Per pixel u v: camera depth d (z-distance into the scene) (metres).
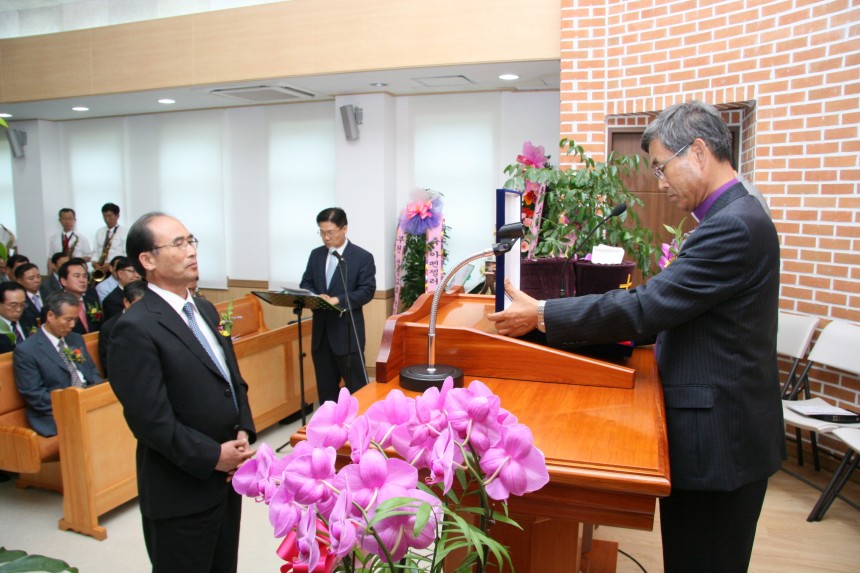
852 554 2.81
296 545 0.83
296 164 6.90
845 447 3.60
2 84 6.28
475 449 0.86
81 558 2.93
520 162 3.21
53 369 3.49
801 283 3.71
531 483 0.83
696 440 1.42
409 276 6.15
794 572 2.66
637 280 4.07
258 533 3.15
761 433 1.43
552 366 1.51
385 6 4.90
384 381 1.51
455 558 1.73
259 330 5.24
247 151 7.09
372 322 6.34
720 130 1.50
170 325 1.87
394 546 0.75
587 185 2.97
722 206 1.47
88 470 3.11
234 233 7.27
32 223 8.08
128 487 3.34
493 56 4.70
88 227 8.08
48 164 7.98
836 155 3.48
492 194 6.26
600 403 1.36
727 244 1.38
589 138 4.49
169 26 5.54
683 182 1.53
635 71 4.30
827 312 3.58
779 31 3.66
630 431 1.19
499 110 6.17
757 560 2.76
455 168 6.34
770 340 1.46
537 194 2.95
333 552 0.70
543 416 1.28
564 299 1.52
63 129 8.05
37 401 3.43
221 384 1.96
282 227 7.04
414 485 0.77
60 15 6.55
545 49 4.59
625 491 1.03
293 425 4.76
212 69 5.44
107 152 7.83
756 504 1.46
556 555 1.44
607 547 2.45
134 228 1.92
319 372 4.32
